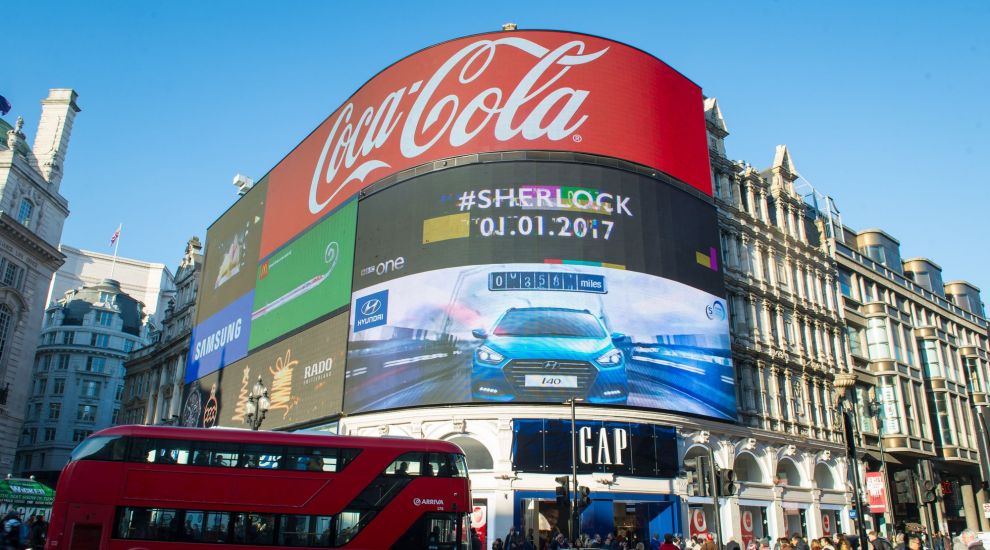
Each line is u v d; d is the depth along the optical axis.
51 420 98.19
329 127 51.12
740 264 48.72
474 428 36.16
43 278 65.38
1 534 27.28
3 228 58.81
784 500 44.03
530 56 42.09
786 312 51.16
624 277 39.00
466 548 21.92
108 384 103.75
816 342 52.97
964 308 76.75
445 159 41.28
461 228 39.28
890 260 67.12
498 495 34.62
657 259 40.47
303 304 47.81
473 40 43.22
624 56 43.69
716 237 44.72
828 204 62.91
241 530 20.84
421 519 21.89
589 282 38.22
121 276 132.00
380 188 43.78
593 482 35.34
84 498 20.53
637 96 43.28
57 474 87.06
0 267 59.44
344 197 46.66
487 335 37.03
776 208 54.78
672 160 43.59
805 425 48.31
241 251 59.53
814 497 46.28
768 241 51.88
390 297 40.44
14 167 61.34
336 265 45.38
